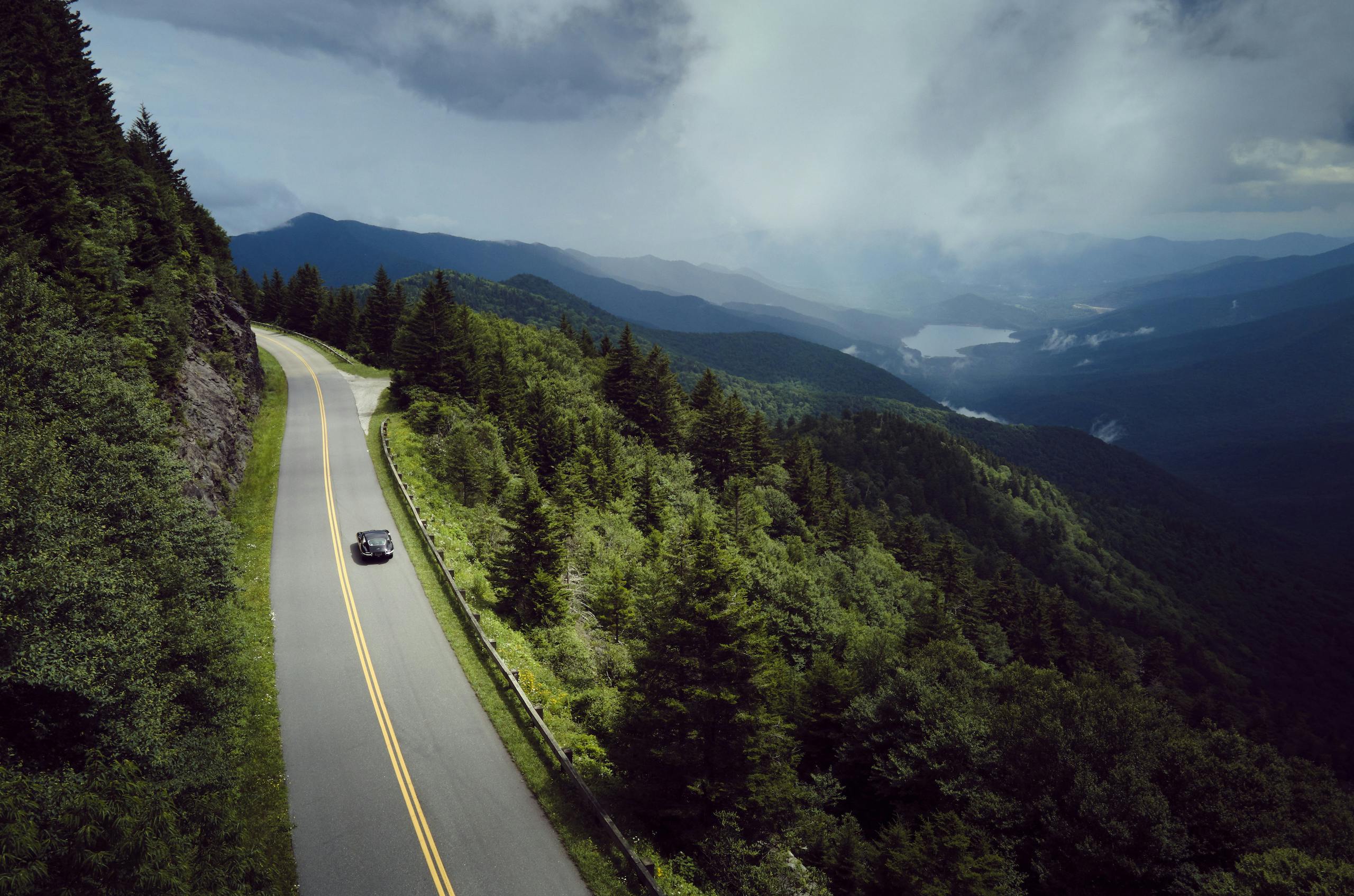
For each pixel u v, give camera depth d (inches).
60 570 512.1
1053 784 1218.6
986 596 3553.2
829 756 1439.5
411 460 1866.4
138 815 416.5
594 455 2402.8
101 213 1523.1
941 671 1649.9
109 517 694.5
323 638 1007.0
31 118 1406.3
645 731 765.9
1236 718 3747.5
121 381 896.9
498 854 645.3
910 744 1242.6
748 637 781.3
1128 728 1337.4
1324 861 1020.5
